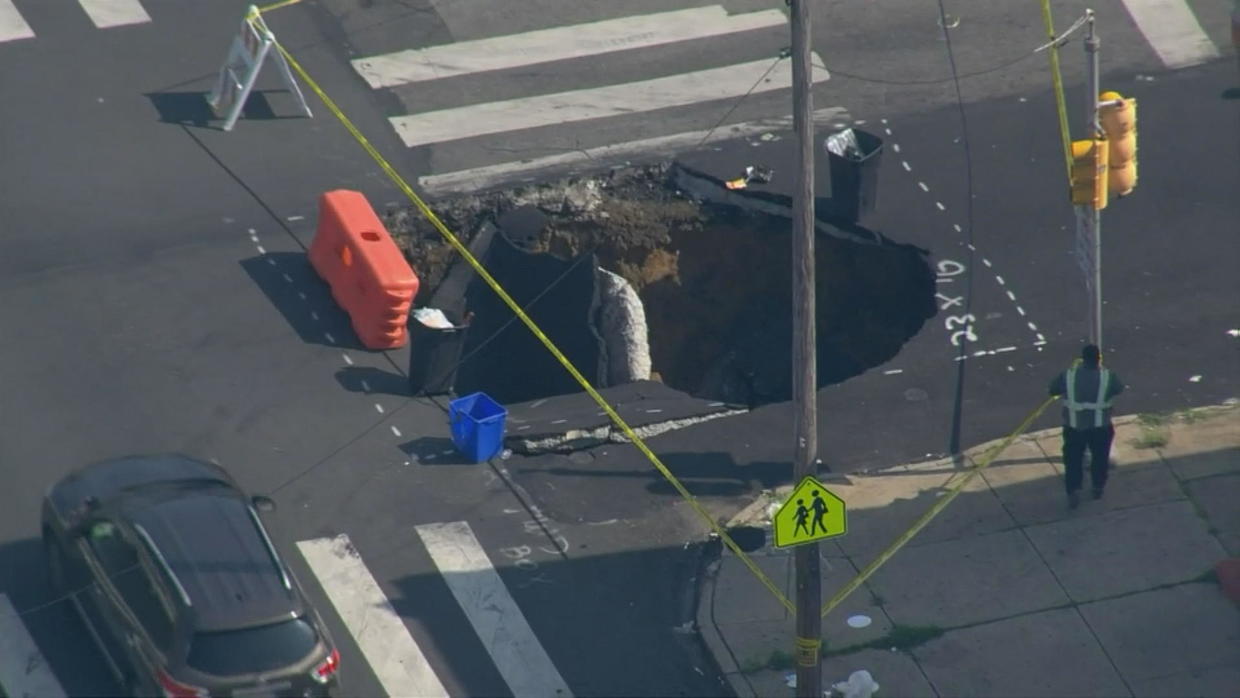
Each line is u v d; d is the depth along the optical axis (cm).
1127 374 7906
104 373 7594
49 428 7288
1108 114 6994
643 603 6838
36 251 8138
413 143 8956
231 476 7050
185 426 7394
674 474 7438
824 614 6762
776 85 9431
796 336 5828
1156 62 9631
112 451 7219
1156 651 6681
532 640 6638
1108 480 7394
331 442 7425
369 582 6806
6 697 6112
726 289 9006
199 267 8169
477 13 9788
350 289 7962
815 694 6178
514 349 8656
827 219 8731
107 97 9000
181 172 8638
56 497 6431
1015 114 9294
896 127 9181
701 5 9912
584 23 9781
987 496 7331
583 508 7244
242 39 8825
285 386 7662
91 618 6200
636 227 8831
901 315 8619
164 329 7844
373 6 9781
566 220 8794
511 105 9225
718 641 6675
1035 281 8394
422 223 8575
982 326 8169
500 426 7388
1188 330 8144
